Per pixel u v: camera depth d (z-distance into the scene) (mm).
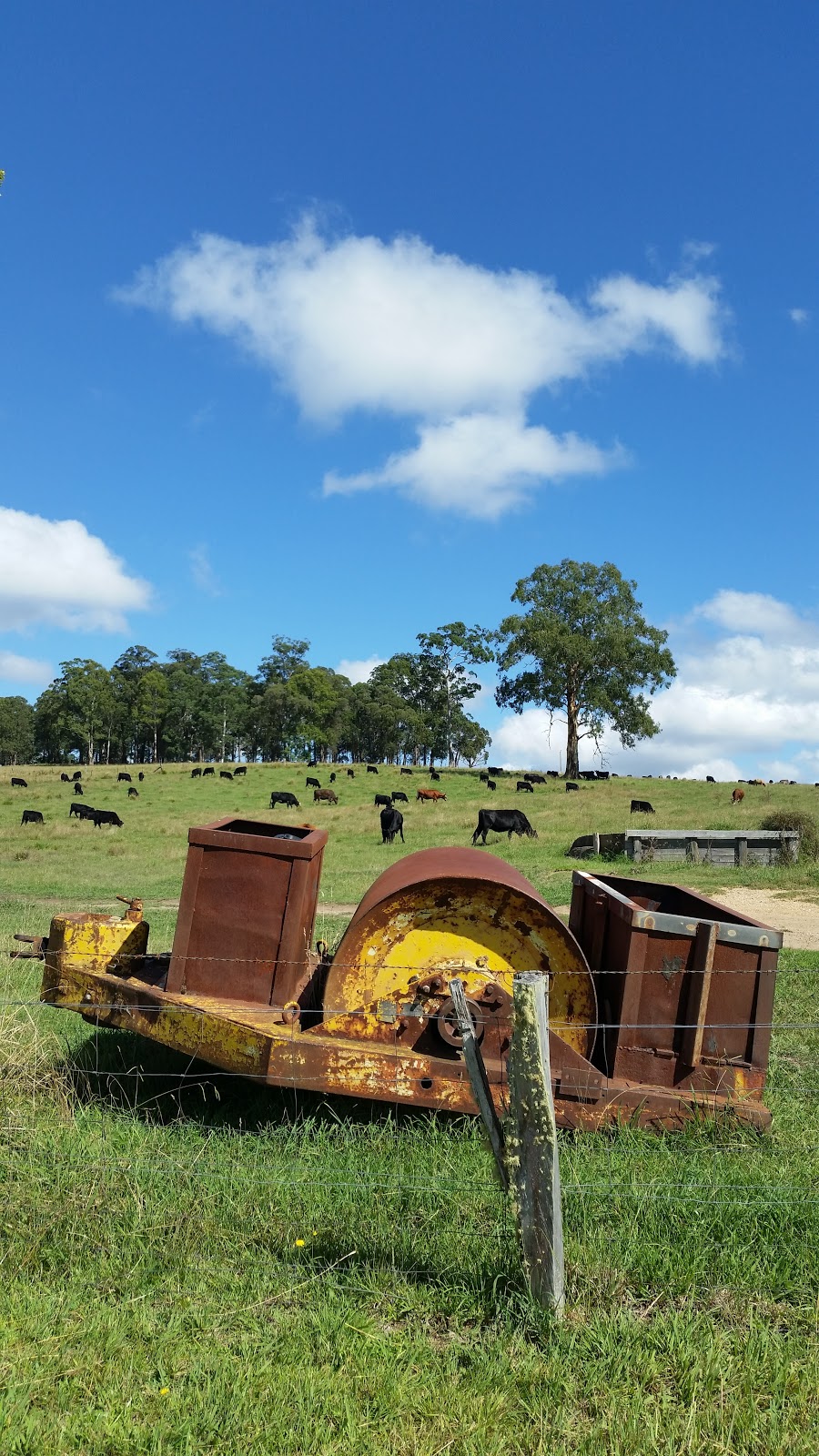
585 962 5246
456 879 5125
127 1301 3482
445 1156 4641
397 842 31766
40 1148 4531
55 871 23672
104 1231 3908
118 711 130875
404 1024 5102
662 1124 5027
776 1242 3975
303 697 119750
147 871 23703
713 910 6070
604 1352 3238
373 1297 3553
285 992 5344
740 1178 4484
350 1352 3213
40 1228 3895
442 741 119062
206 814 43938
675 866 20750
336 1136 4973
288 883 5395
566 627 70875
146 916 14594
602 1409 3002
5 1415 2857
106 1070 5895
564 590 72125
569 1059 5031
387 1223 3973
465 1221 3979
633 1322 3404
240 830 6922
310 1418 2908
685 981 5266
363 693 128750
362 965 5188
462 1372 3154
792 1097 6043
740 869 20391
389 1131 4938
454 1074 4793
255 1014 5125
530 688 72375
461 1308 3484
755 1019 5246
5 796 54219
